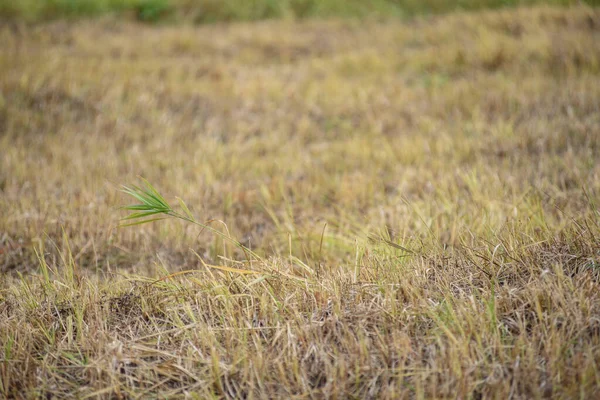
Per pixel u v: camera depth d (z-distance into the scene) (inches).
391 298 84.7
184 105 245.8
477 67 273.0
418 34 333.7
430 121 211.6
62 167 180.4
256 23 390.9
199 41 336.5
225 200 156.7
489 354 74.7
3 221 139.8
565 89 218.7
